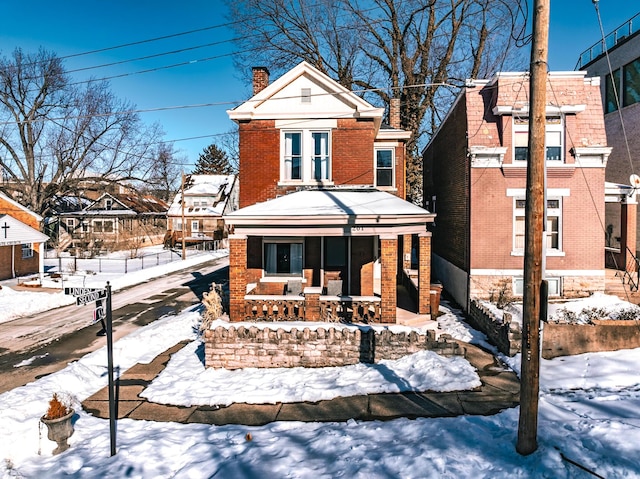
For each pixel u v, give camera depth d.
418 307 13.98
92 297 7.17
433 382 9.89
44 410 9.16
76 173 50.56
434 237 24.66
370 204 14.18
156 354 13.30
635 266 17.30
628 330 11.20
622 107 21.42
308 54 31.17
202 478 6.55
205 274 31.30
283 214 12.91
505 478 5.92
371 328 11.61
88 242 45.91
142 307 20.45
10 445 7.60
